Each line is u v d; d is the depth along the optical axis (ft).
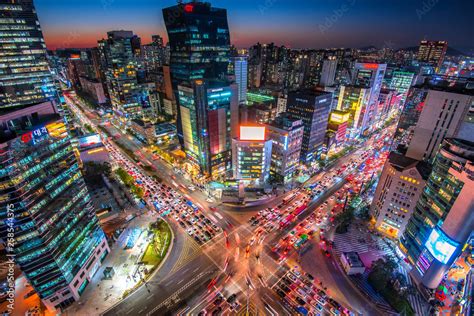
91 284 318.86
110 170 556.92
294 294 306.96
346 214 403.54
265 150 505.66
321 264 349.00
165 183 544.62
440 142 350.23
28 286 313.53
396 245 373.40
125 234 399.65
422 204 321.11
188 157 606.55
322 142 650.02
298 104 586.45
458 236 266.36
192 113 515.50
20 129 244.42
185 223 424.87
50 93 572.51
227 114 527.40
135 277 326.65
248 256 360.07
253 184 538.88
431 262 295.89
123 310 287.89
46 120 265.13
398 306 285.84
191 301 297.12
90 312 286.46
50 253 259.39
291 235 400.26
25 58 524.11
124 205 460.96
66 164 281.74
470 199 251.80
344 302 298.35
